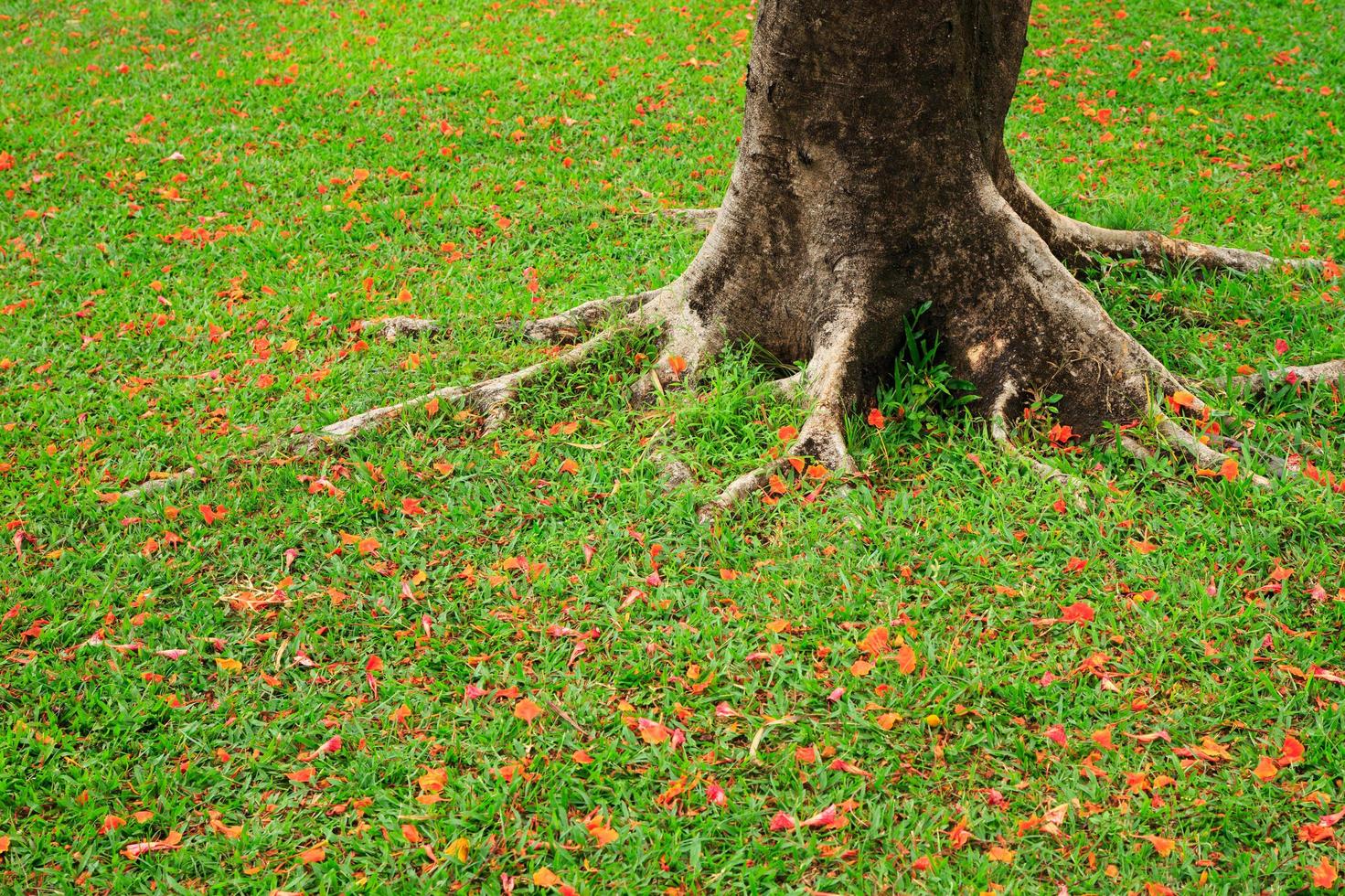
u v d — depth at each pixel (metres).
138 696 3.98
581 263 6.87
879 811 3.35
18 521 4.81
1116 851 3.21
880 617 4.04
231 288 6.80
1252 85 8.82
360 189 7.92
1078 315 5.04
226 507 4.84
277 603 4.38
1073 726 3.61
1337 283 5.95
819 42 4.70
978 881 3.13
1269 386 5.08
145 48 10.77
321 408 5.54
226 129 8.88
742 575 4.26
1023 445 4.91
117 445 5.40
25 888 3.32
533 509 4.73
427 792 3.51
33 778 3.65
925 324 5.20
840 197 5.04
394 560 4.54
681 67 9.84
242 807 3.58
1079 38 9.99
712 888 3.20
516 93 9.38
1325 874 2.99
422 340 5.97
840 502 4.55
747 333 5.50
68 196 8.00
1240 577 4.11
